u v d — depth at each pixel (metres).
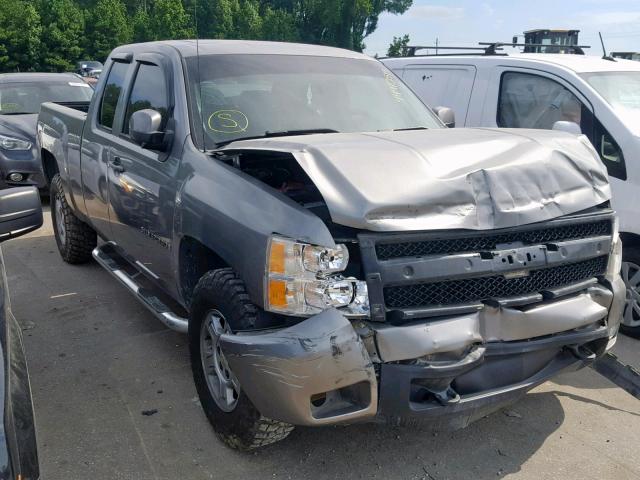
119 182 4.71
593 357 3.46
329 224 2.97
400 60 7.57
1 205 3.41
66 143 6.05
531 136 3.59
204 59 4.39
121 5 60.72
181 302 4.18
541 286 3.22
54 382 4.19
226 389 3.37
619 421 3.81
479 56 6.62
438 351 2.85
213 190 3.48
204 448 3.47
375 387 2.81
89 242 6.44
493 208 3.04
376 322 2.86
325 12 74.38
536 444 3.56
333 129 4.23
